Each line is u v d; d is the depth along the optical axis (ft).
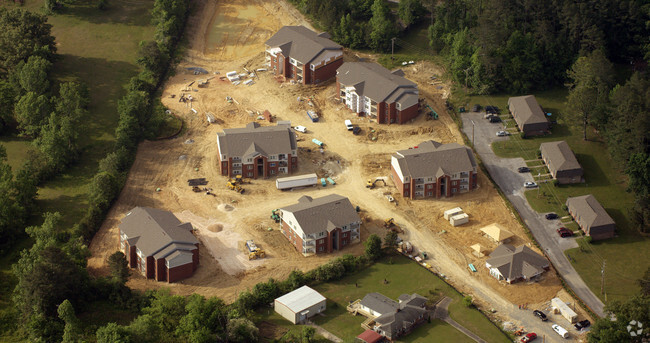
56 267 627.46
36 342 604.90
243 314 634.02
